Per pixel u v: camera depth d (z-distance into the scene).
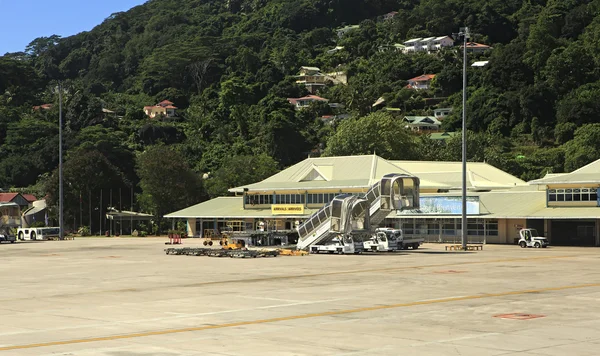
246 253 73.56
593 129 191.25
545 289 40.56
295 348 24.33
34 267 64.62
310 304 35.28
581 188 94.31
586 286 41.97
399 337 26.16
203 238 135.75
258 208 131.12
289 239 103.19
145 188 163.25
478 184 120.25
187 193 164.50
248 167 171.25
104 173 171.00
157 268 60.81
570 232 98.25
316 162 131.62
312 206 122.38
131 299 38.53
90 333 27.72
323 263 63.47
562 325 28.41
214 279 49.47
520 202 102.31
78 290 43.72
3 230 124.94
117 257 78.31
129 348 24.61
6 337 27.05
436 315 31.27
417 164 132.12
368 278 48.25
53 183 168.25
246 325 29.17
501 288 41.28
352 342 25.30
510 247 90.44
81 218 167.38
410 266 58.34
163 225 165.25
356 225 79.19
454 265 58.97
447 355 22.98
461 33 83.12
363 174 121.06
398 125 166.88
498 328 27.83
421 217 106.19
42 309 34.97
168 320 30.75
